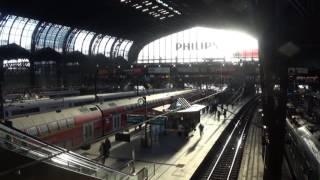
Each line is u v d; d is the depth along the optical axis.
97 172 16.83
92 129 32.53
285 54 13.52
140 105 43.06
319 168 13.05
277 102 13.80
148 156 27.33
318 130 17.95
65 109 30.48
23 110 32.59
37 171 13.32
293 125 21.61
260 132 40.59
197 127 41.34
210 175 23.33
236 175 23.59
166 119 36.47
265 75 13.84
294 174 19.69
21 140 13.86
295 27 19.08
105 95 49.59
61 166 14.15
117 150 29.33
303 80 43.69
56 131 27.25
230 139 36.81
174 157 26.95
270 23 13.34
